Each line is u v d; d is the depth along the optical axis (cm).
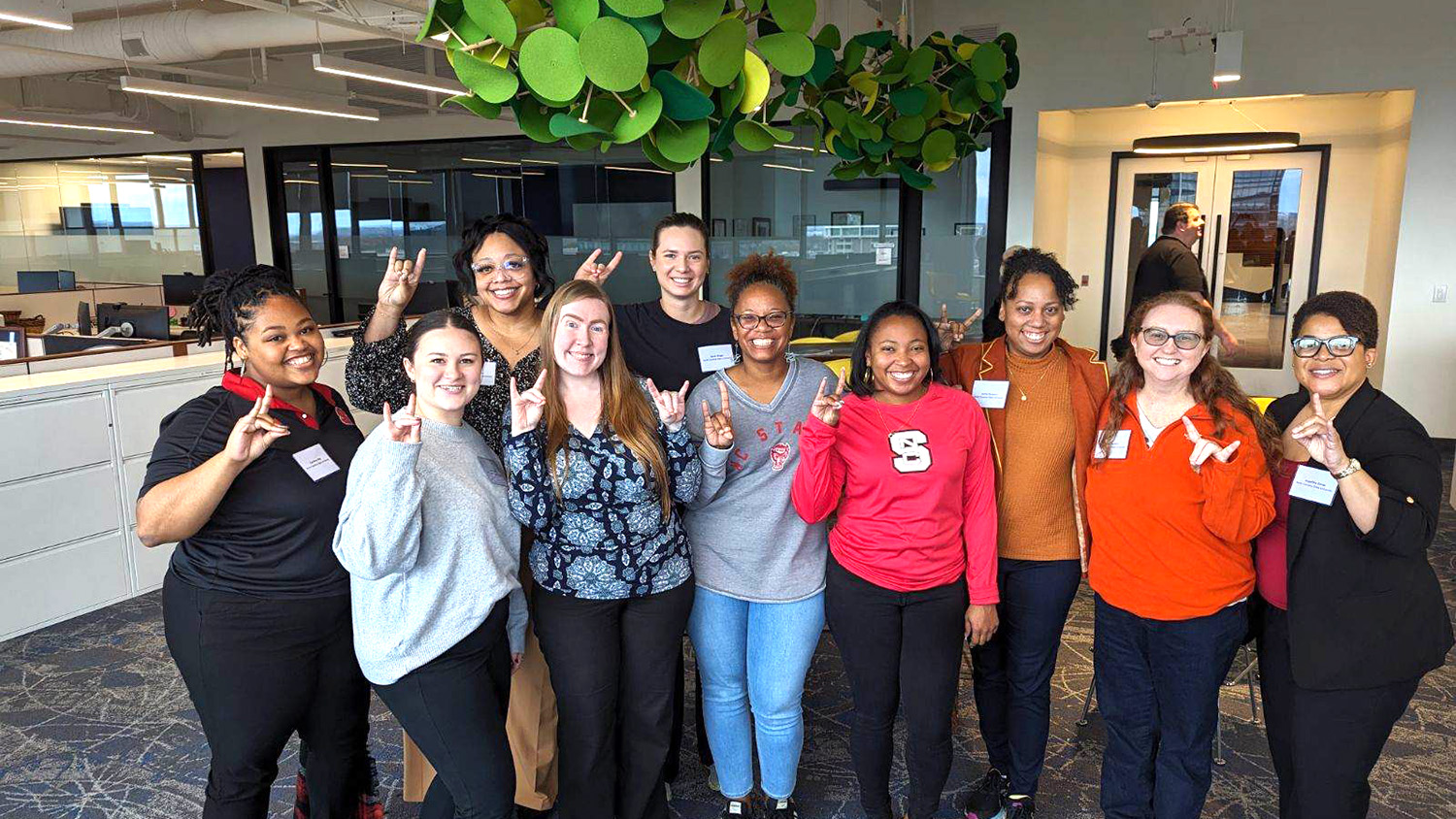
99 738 305
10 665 363
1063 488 223
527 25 127
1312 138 795
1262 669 205
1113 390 207
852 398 219
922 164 248
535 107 135
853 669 223
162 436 186
